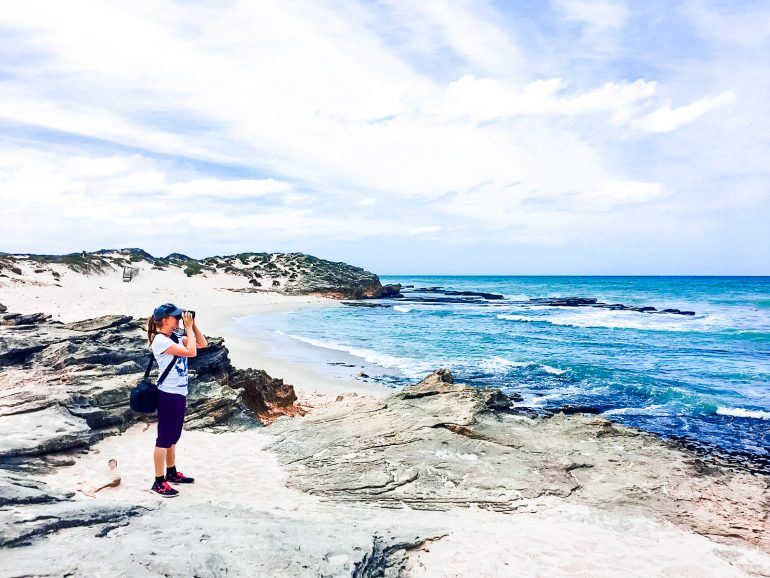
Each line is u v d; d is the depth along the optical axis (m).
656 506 7.23
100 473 6.97
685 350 27.80
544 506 7.03
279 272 80.56
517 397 16.78
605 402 16.34
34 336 14.36
